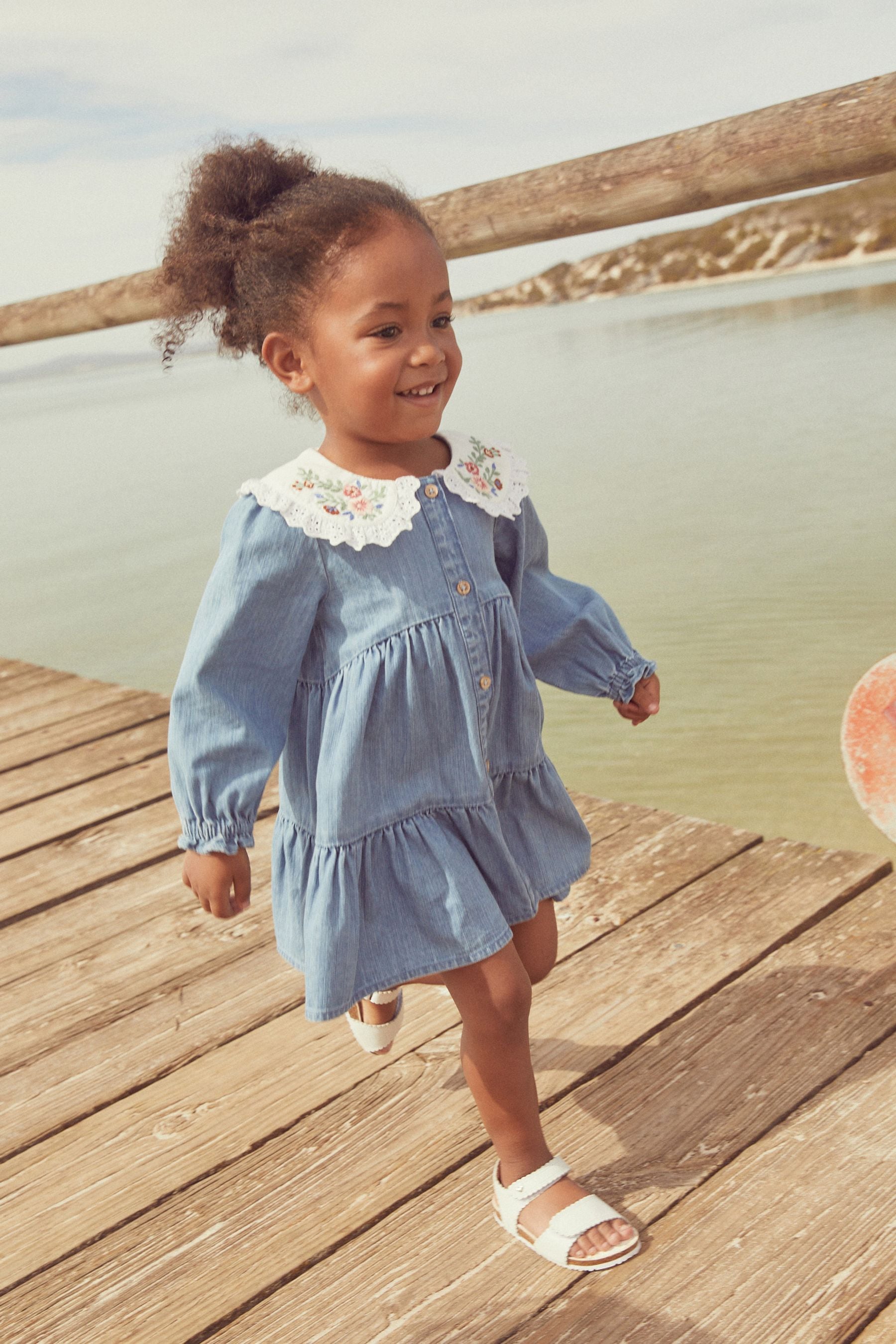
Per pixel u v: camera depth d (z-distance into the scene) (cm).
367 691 135
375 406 132
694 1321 132
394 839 138
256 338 141
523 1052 141
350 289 129
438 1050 186
